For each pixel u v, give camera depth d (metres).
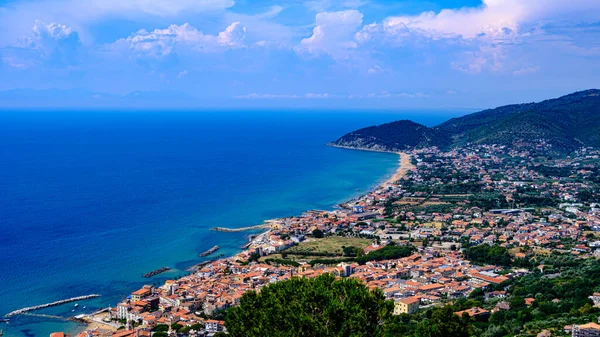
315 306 106.31
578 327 164.25
